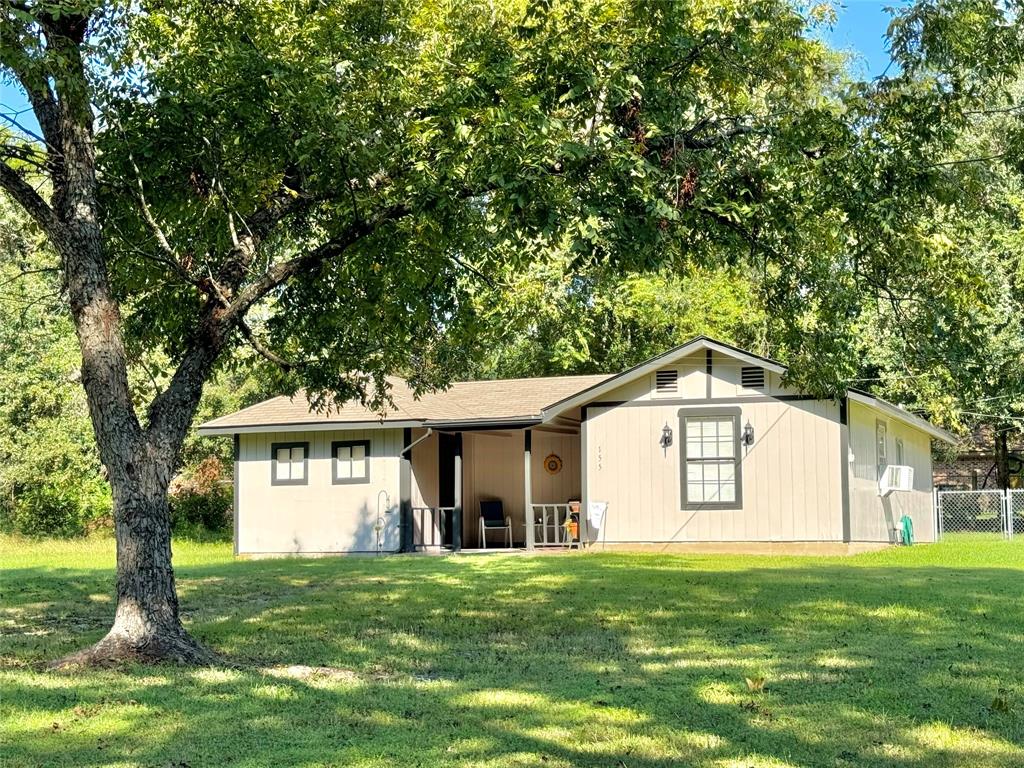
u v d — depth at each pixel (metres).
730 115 11.06
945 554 21.05
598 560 19.88
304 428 24.58
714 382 22.45
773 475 21.89
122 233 11.06
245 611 12.66
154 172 10.62
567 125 10.40
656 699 7.31
